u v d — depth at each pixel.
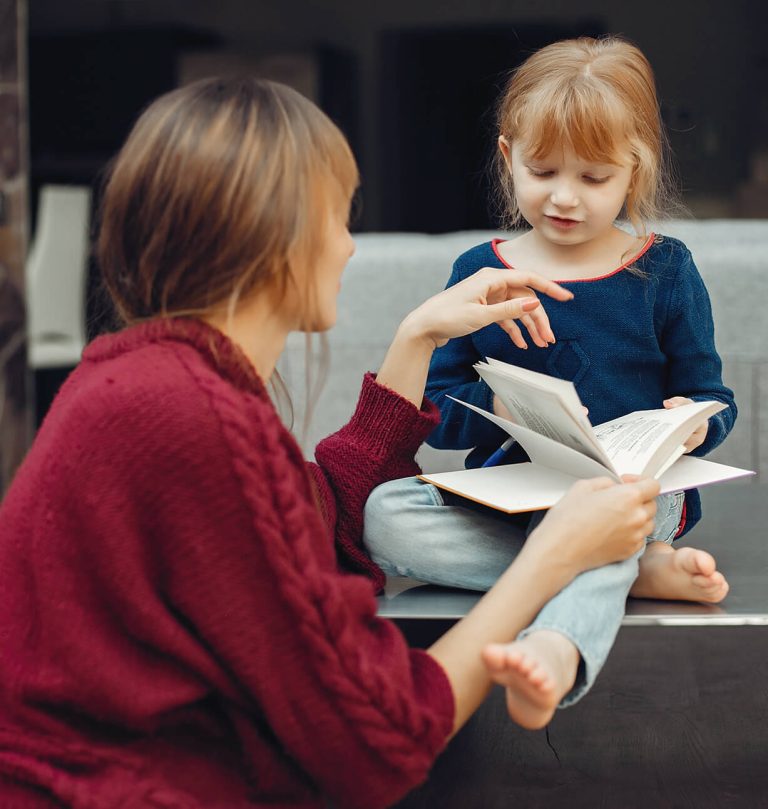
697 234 2.63
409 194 4.10
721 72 3.78
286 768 0.82
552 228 1.31
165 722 0.80
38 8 3.96
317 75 4.08
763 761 1.40
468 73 4.02
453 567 1.19
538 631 0.90
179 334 0.83
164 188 0.83
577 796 1.31
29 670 0.79
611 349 1.35
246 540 0.77
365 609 0.82
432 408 1.24
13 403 3.72
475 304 1.18
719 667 1.75
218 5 4.04
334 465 1.22
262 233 0.83
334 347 2.46
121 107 4.03
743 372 2.37
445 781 1.36
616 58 1.32
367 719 0.77
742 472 1.15
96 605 0.78
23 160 3.84
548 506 1.05
